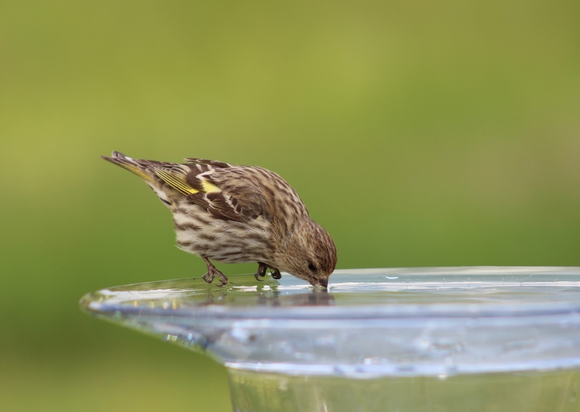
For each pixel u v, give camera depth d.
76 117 14.95
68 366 12.70
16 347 12.79
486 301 4.39
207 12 16.56
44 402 11.72
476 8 16.81
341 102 14.90
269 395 4.20
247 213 7.53
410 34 16.55
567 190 13.98
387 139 14.39
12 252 12.95
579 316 3.38
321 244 7.14
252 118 14.59
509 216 13.38
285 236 7.46
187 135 14.47
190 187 7.83
